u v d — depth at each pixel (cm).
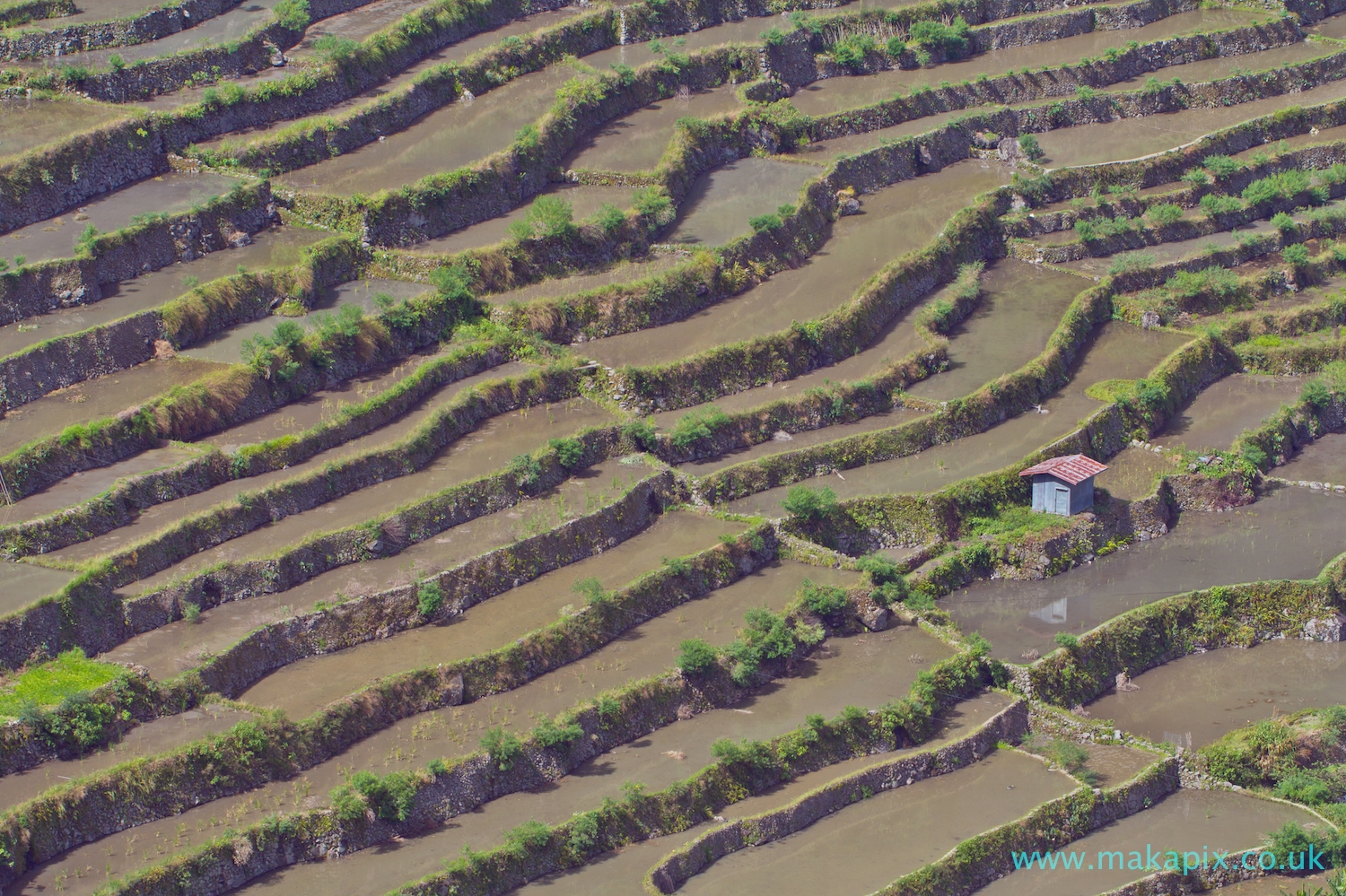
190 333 9362
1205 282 11594
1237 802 7769
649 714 7556
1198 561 9400
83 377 8925
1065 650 8394
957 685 8056
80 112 10888
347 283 10212
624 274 10569
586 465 9175
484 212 11000
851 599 8444
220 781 6744
